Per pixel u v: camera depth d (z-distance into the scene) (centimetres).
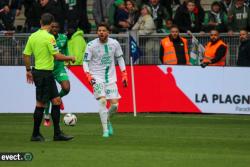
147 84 4431
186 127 3741
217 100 4375
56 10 4744
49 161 2544
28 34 4719
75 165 2458
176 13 4891
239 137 3312
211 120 4109
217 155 2714
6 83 4481
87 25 5031
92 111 4434
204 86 4384
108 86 3309
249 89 4341
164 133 3456
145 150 2844
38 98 3111
